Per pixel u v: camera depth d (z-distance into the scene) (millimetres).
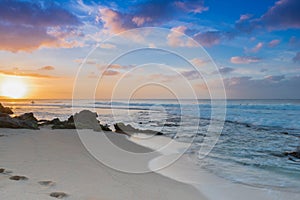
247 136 12609
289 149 9484
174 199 4266
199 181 5523
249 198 4676
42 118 22891
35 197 3373
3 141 7859
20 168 4859
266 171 6570
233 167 6906
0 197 3266
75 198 3576
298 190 5145
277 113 24969
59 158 6039
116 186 4461
